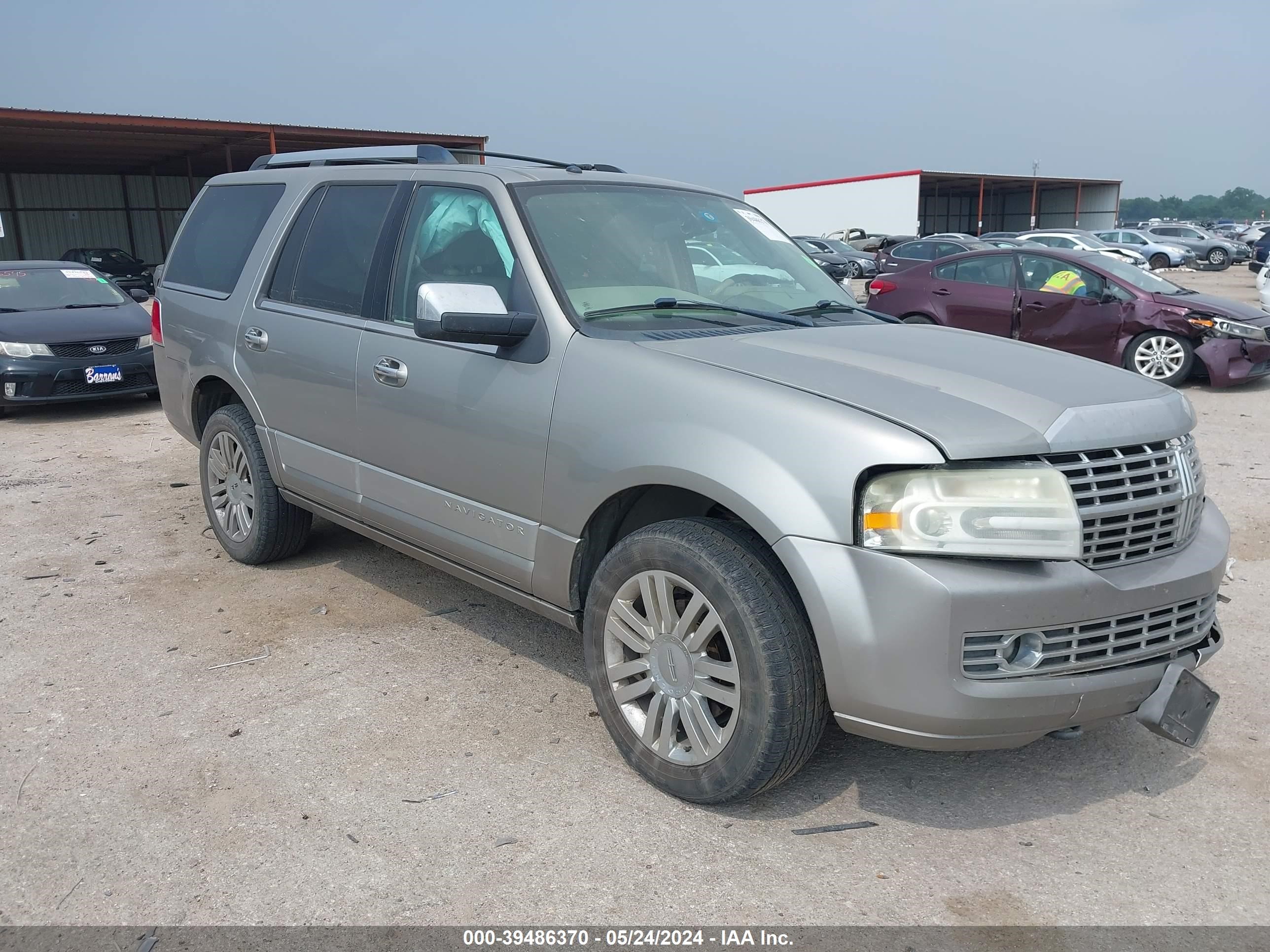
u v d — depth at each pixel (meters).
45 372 8.62
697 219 3.85
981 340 3.35
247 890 2.46
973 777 3.03
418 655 3.83
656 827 2.73
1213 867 2.59
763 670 2.54
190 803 2.83
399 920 2.36
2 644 3.91
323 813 2.78
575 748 3.15
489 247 3.40
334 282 4.02
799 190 49.62
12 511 5.79
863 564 2.41
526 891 2.46
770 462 2.54
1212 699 2.71
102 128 27.20
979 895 2.47
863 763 3.10
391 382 3.59
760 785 2.65
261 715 3.35
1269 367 9.88
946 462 2.38
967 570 2.38
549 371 3.07
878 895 2.46
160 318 5.11
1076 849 2.67
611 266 3.36
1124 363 10.23
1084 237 29.52
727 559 2.61
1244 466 6.84
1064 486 2.43
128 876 2.51
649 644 2.86
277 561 4.82
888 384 2.67
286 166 4.80
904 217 45.75
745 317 3.38
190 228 5.13
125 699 3.46
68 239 41.56
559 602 3.15
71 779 2.95
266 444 4.36
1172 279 28.14
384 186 3.94
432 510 3.54
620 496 2.94
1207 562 2.73
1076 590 2.44
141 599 4.39
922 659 2.38
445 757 3.09
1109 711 2.56
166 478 6.61
